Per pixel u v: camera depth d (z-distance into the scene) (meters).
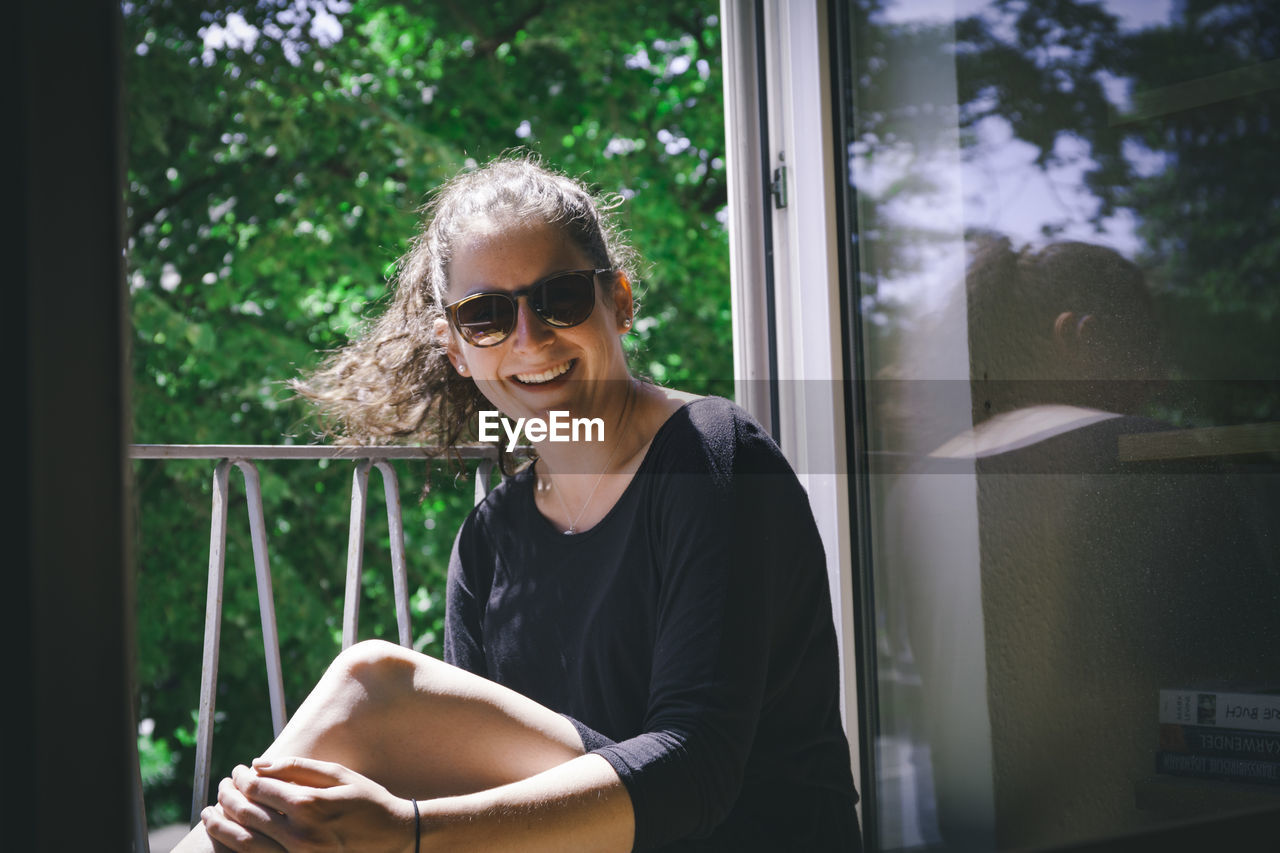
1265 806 0.81
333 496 6.46
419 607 6.52
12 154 0.39
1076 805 1.46
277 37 6.46
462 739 1.02
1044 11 1.54
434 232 1.32
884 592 1.60
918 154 1.59
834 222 1.60
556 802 0.91
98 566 0.41
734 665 1.01
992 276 1.53
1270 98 1.43
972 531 1.51
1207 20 1.48
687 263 6.90
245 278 6.43
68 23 0.40
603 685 1.14
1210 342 1.45
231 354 6.31
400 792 1.01
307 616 6.27
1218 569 1.43
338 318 6.77
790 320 1.65
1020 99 1.54
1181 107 1.48
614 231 1.38
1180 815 1.40
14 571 0.39
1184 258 1.47
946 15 1.56
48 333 0.39
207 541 6.24
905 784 1.56
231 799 0.92
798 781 1.11
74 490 0.40
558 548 1.22
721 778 0.97
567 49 6.95
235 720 6.35
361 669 1.02
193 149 6.47
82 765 0.40
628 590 1.13
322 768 0.92
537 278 1.23
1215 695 1.40
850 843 1.15
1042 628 1.49
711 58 7.14
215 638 1.55
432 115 7.02
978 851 1.50
